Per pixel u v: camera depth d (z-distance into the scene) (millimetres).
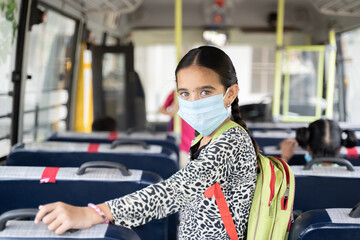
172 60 12547
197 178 998
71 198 1774
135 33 7258
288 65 6297
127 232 1019
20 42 3068
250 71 12852
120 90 5168
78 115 4797
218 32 7184
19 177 1747
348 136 2348
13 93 3076
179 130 4832
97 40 5289
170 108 4371
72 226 953
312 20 7008
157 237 1678
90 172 1797
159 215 1012
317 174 1900
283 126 4016
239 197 1093
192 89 1088
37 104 3590
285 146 2533
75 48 4461
